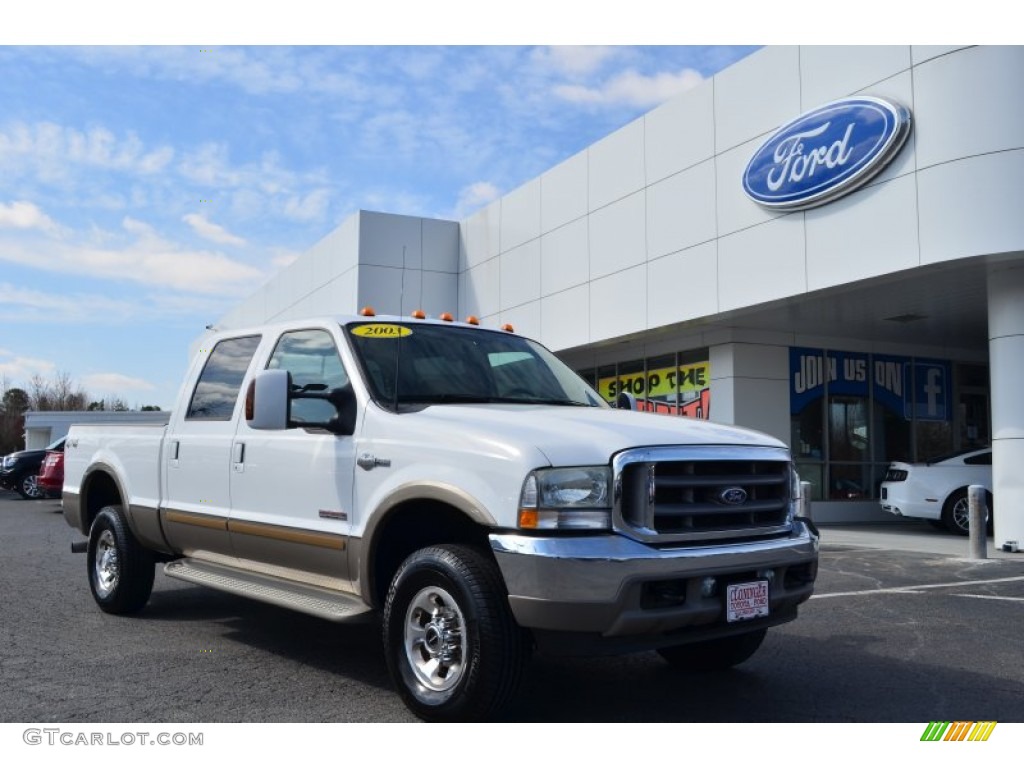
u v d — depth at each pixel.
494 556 4.14
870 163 11.95
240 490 5.66
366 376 5.10
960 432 19.36
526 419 4.45
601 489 4.01
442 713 4.18
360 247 21.53
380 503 4.60
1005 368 11.94
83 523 7.62
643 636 4.02
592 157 17.78
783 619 4.62
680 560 4.02
